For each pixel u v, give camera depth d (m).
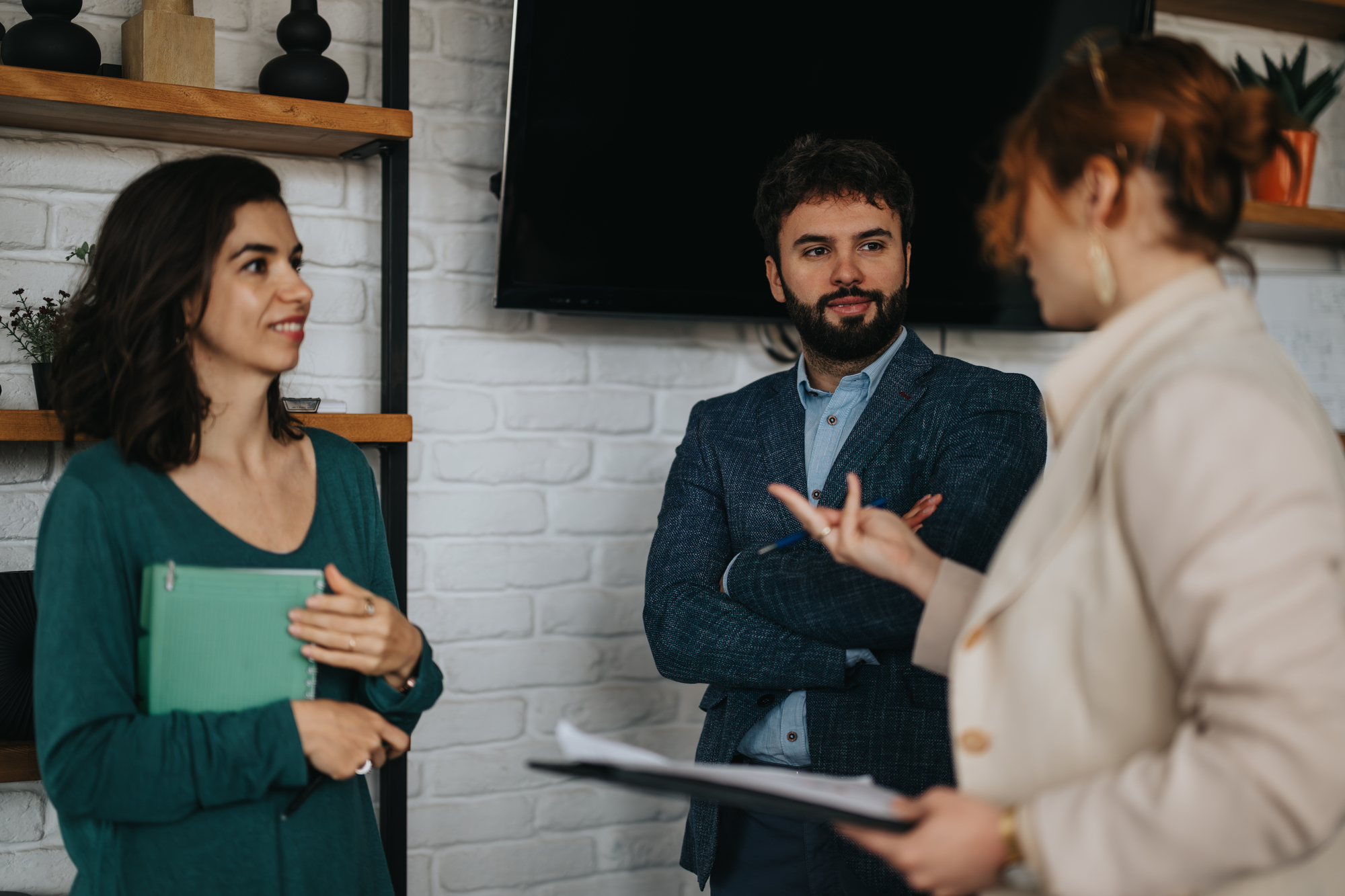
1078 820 0.64
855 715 1.25
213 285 1.01
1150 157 0.69
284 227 1.07
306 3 1.51
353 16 1.72
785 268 1.42
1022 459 1.28
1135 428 0.65
